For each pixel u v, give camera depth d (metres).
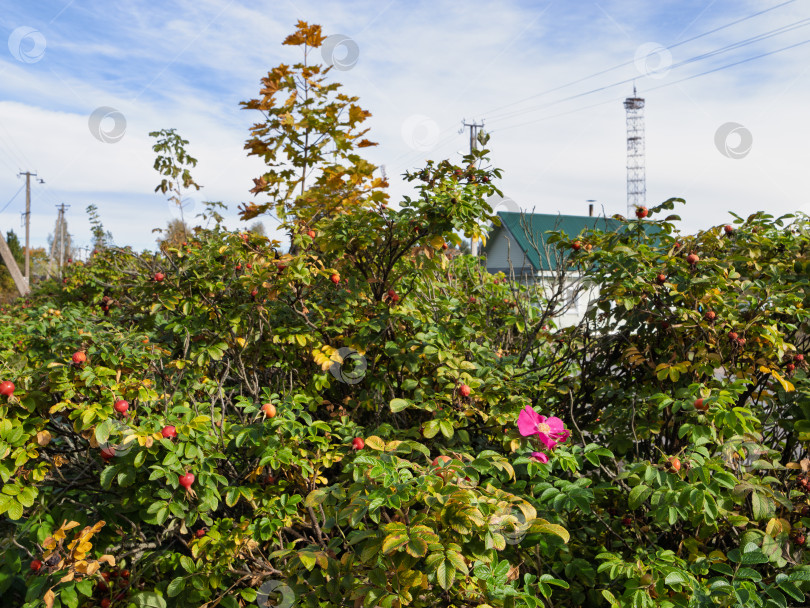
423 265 3.47
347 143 5.50
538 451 2.52
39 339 3.48
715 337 2.87
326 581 2.04
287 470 2.65
